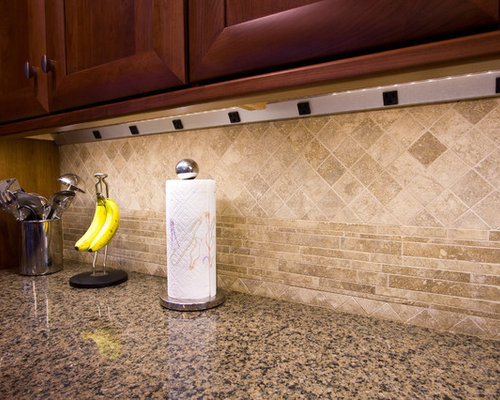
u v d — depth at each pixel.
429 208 0.75
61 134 1.37
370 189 0.81
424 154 0.75
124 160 1.24
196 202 0.85
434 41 0.46
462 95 0.68
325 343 0.69
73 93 0.81
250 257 0.98
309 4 0.52
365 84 0.62
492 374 0.58
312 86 0.56
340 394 0.52
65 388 0.54
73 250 1.42
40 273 1.19
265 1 0.56
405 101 0.73
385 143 0.79
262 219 0.96
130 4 0.71
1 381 0.56
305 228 0.89
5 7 0.95
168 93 0.68
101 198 1.12
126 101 0.74
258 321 0.80
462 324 0.73
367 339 0.71
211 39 0.61
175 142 1.10
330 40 0.51
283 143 0.91
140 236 1.22
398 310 0.79
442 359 0.63
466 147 0.71
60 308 0.89
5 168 1.29
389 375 0.58
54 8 0.83
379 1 0.48
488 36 0.42
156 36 0.68
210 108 0.84
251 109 0.92
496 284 0.69
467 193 0.71
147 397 0.51
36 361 0.62
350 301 0.84
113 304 0.92
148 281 1.13
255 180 0.96
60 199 1.21
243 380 0.56
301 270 0.90
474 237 0.71
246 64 0.58
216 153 1.02
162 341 0.70
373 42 0.49
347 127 0.83
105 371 0.59
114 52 0.75
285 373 0.58
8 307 0.89
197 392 0.53
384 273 0.80
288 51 0.55
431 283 0.75
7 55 0.96
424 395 0.52
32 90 0.90
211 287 0.90
